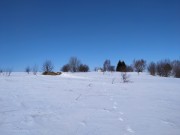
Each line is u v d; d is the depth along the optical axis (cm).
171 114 804
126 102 1036
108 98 1141
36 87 1495
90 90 1466
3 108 809
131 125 641
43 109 817
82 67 6562
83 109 841
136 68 6219
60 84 1777
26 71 4816
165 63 5572
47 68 4906
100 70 6341
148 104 1000
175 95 1379
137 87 1866
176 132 589
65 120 676
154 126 639
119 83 2302
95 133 560
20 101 956
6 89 1320
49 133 551
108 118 714
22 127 592
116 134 556
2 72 3794
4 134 533
